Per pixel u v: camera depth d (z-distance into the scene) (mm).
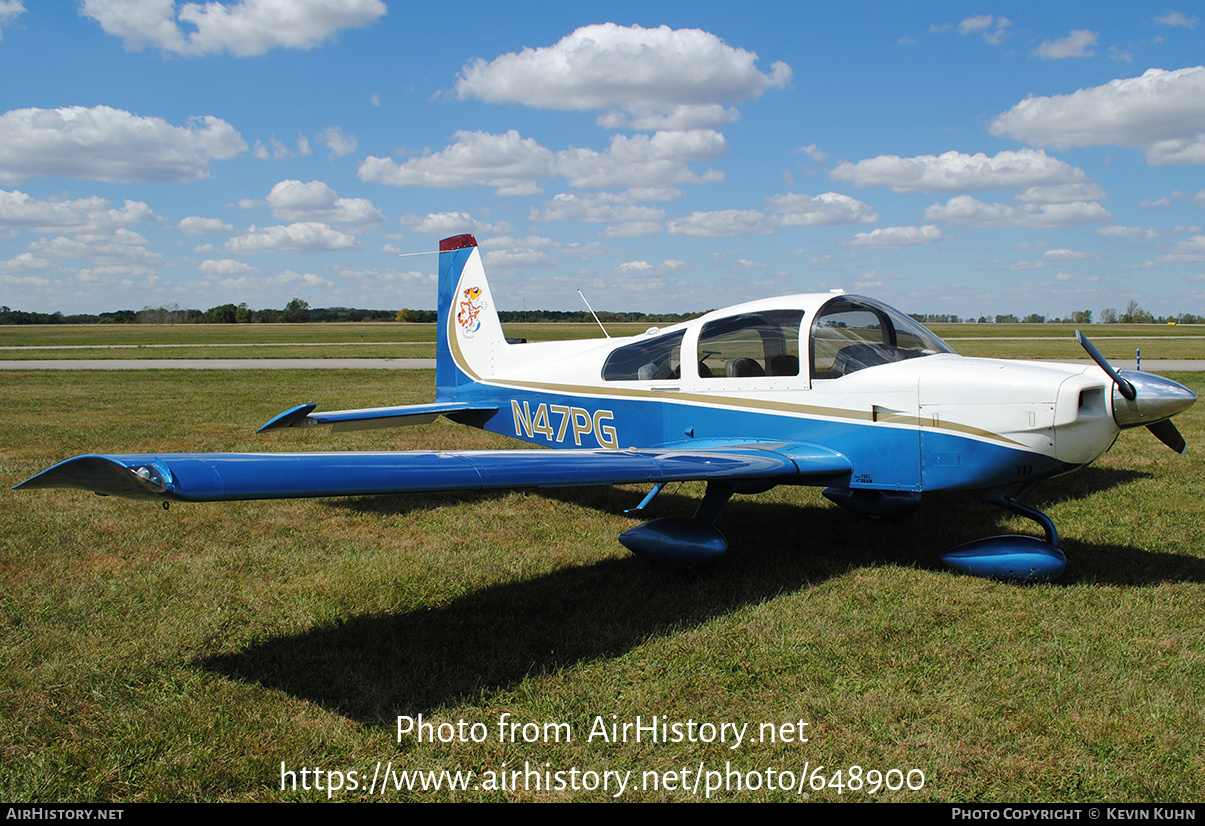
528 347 6734
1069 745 2541
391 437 9422
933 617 3605
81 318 145250
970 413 4066
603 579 4270
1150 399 3785
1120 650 3223
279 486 2809
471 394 7113
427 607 3842
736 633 3451
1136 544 4785
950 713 2740
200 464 2729
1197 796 2291
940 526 5320
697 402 5148
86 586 4117
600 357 5855
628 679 3045
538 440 6469
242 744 2596
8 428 9758
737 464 4160
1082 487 6430
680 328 5410
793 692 2918
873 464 4398
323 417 6031
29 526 5328
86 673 3088
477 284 7098
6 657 3223
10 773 2432
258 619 3664
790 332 4703
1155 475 6875
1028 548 4055
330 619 3678
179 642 3393
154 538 5102
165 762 2484
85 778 2430
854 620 3582
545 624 3605
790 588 4066
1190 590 3939
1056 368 4176
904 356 4555
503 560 4609
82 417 10961
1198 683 2932
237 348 36188
